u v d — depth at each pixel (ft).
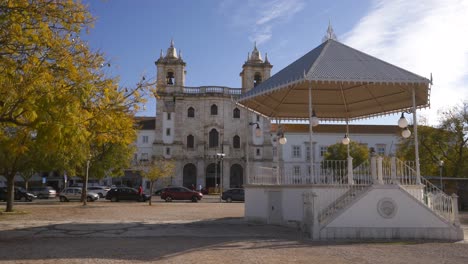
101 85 43.39
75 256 34.19
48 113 34.94
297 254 35.91
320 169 53.88
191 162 238.68
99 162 138.51
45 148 34.78
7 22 38.27
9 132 54.34
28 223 61.05
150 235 48.42
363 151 173.06
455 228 47.09
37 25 40.19
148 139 247.09
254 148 239.50
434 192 58.44
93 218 70.18
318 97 68.08
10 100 37.81
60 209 93.45
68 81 40.88
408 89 57.16
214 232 51.24
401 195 48.06
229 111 244.42
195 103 244.42
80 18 42.60
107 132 45.42
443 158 138.72
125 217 72.54
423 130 137.59
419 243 43.55
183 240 44.29
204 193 213.66
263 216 62.18
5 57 39.01
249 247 39.65
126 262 31.63
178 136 239.71
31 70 38.78
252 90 60.59
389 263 32.12
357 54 56.34
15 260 32.42
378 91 62.90
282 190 58.80
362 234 46.65
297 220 54.95
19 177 235.40
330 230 46.06
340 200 50.65
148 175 118.42
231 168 244.01
